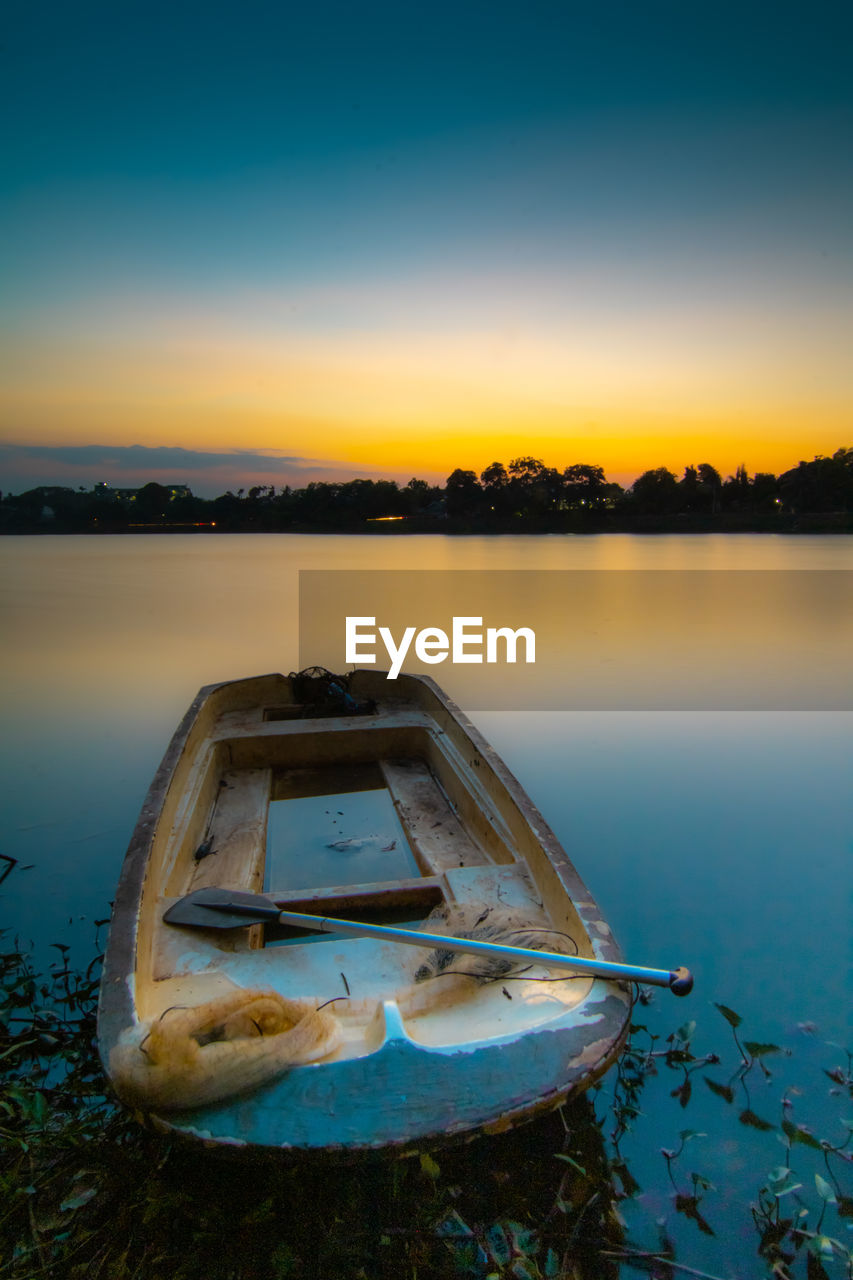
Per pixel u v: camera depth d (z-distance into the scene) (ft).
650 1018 10.15
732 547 118.93
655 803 17.58
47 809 17.07
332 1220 6.99
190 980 9.00
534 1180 7.55
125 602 52.24
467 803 13.80
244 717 19.39
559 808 17.31
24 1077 8.97
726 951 11.68
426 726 17.80
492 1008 8.28
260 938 10.68
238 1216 7.01
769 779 19.11
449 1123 6.48
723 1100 8.73
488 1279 6.44
